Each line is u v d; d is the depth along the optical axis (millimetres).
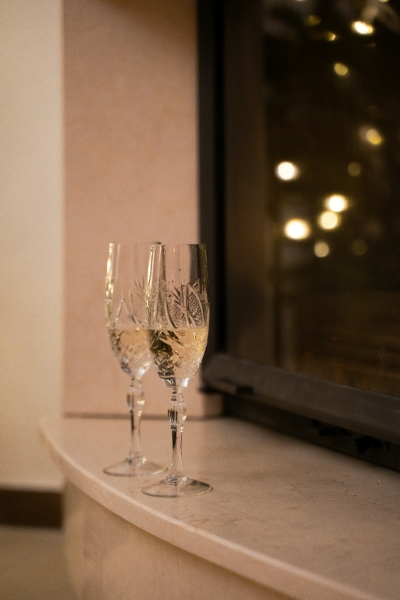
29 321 2258
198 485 1020
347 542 780
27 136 2242
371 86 1091
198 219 1655
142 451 1286
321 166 1245
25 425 2266
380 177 1068
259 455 1249
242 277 1537
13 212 2254
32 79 2232
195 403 1630
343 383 1173
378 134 1073
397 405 1009
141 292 1116
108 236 1720
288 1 1350
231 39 1568
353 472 1122
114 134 1711
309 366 1284
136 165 1697
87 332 1732
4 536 2174
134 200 1700
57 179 2229
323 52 1233
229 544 770
